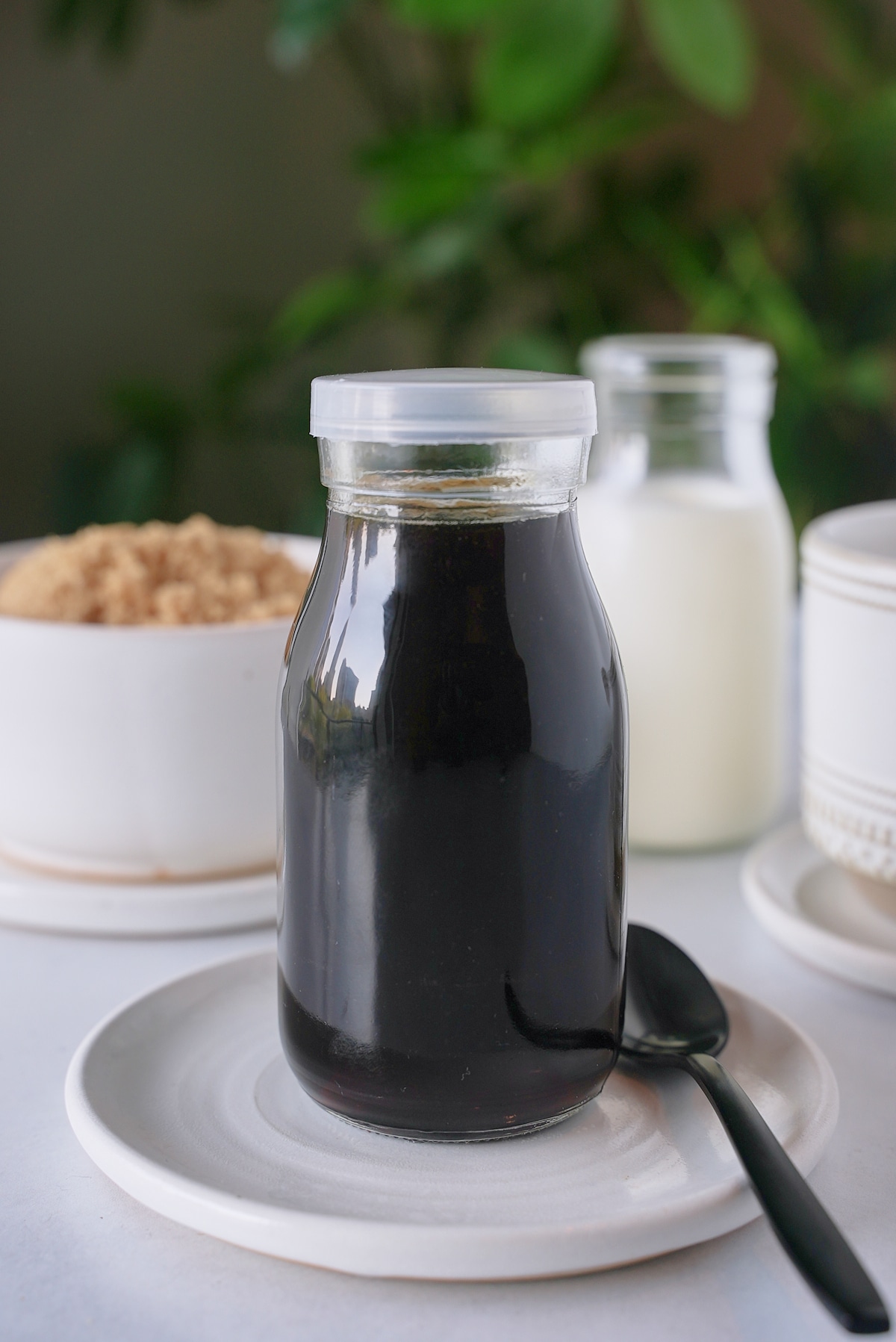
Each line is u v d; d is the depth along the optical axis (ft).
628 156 6.96
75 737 1.66
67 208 6.42
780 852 1.83
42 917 1.67
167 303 6.83
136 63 6.48
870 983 1.54
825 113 5.11
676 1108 1.31
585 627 1.25
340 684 1.23
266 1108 1.31
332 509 1.27
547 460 1.23
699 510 1.92
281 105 7.01
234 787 1.69
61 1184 1.27
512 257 5.66
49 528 6.61
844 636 1.57
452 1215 1.18
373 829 1.22
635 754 1.92
